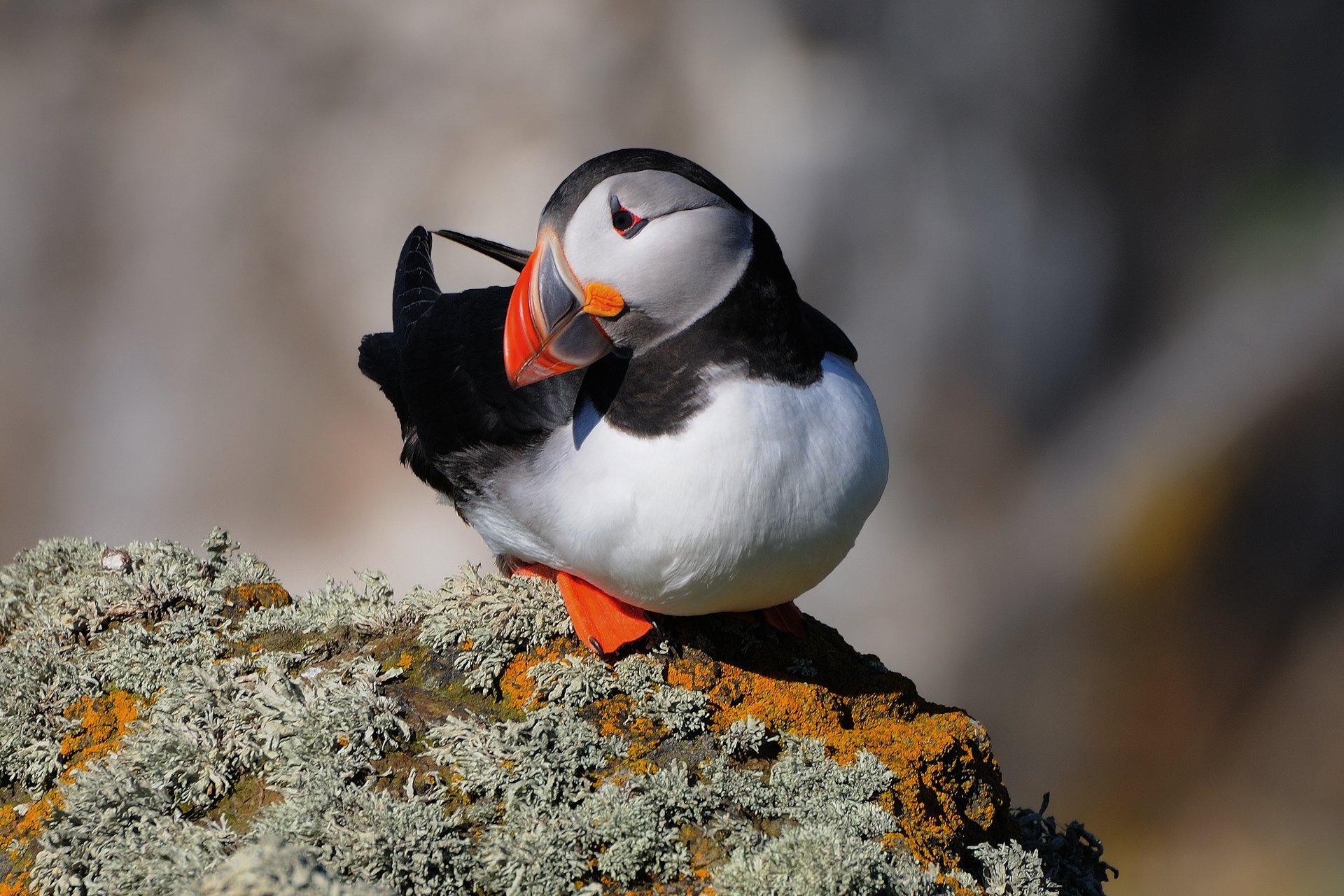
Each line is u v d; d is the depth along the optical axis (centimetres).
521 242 1365
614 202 448
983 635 1460
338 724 448
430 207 1387
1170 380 1512
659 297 446
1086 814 1382
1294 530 1430
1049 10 1462
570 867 418
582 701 473
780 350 457
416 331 564
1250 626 1414
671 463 445
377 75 1405
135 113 1410
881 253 1453
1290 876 1287
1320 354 1467
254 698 461
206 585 550
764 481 445
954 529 1483
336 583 568
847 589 1465
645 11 1402
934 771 502
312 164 1402
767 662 521
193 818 433
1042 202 1492
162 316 1389
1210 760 1380
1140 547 1462
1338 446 1437
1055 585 1470
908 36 1455
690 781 459
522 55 1395
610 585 485
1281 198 1534
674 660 499
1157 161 1541
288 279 1392
